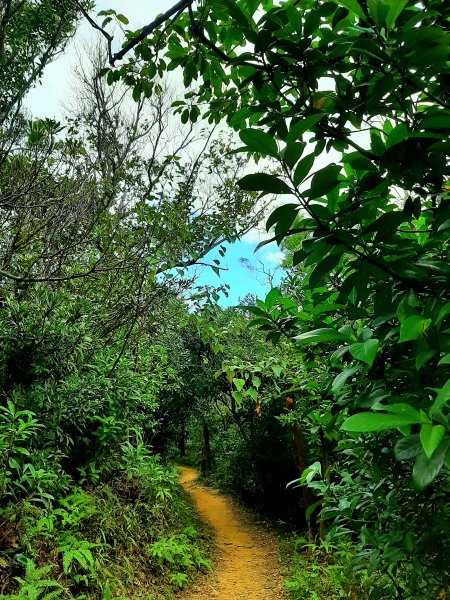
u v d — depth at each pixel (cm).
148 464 631
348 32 124
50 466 463
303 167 97
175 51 211
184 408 1184
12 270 487
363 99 126
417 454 80
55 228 488
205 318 593
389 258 117
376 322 122
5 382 479
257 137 96
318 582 496
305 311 183
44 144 446
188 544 657
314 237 110
